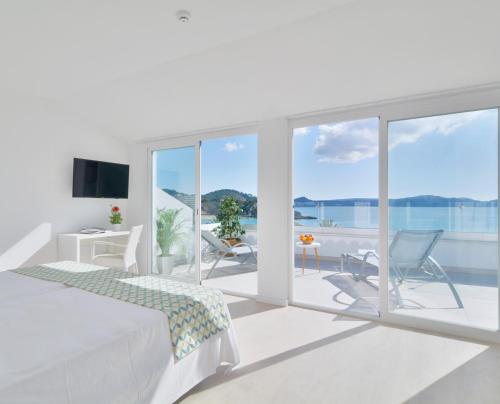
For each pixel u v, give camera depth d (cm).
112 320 167
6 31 233
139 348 158
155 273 497
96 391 136
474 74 264
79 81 332
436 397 198
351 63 272
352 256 426
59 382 125
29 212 387
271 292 381
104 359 142
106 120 446
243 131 415
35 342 142
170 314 181
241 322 321
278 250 377
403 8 212
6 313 173
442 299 301
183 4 201
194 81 334
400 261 319
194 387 207
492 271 281
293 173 381
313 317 335
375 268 428
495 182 279
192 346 189
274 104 351
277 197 378
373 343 272
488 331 278
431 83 282
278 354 252
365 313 338
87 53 268
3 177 364
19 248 379
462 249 293
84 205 449
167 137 474
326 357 247
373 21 226
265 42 262
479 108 284
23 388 114
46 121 403
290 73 299
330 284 439
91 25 225
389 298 323
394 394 201
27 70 304
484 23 215
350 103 330
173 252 478
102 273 262
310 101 335
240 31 233
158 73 327
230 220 456
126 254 402
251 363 238
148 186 498
